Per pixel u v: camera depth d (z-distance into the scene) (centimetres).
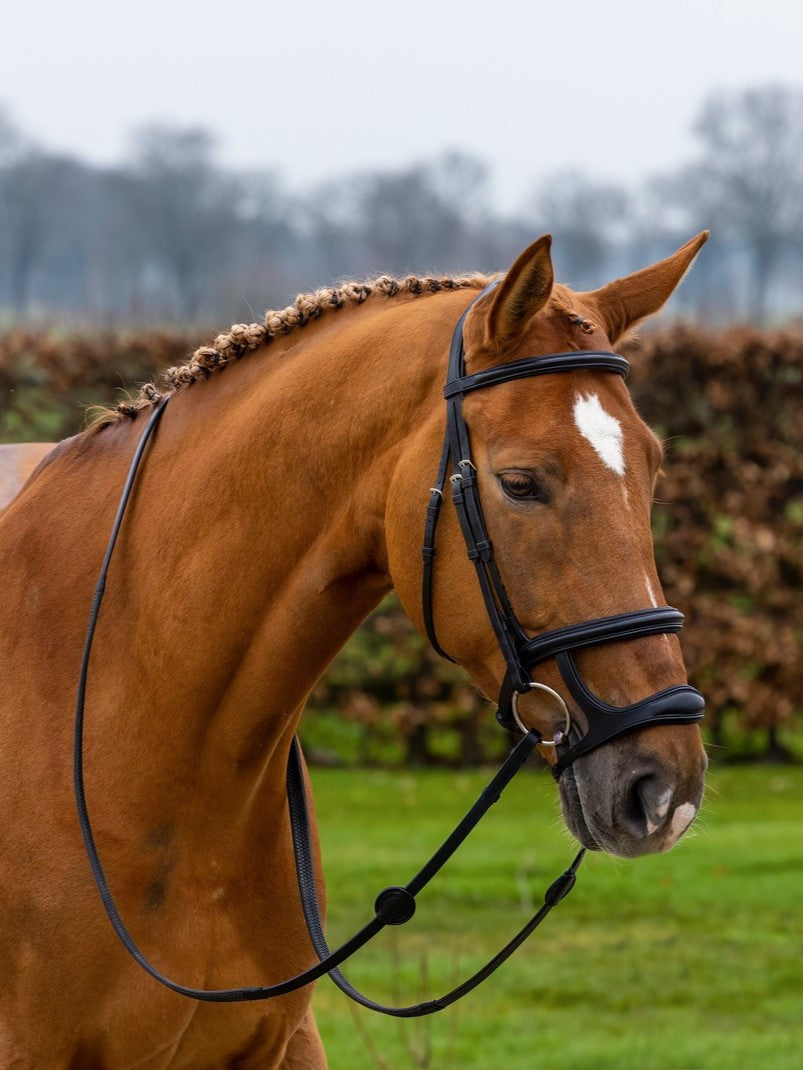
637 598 330
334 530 378
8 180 5853
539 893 977
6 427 1394
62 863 380
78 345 1401
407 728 1435
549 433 339
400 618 1417
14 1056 379
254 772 391
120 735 389
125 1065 389
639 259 6031
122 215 5709
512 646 341
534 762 1459
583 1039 723
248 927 400
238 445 390
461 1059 693
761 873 1034
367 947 870
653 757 323
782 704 1434
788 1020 756
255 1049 408
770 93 5897
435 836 1134
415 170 5184
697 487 1418
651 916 939
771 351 1415
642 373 1425
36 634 405
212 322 1495
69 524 415
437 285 397
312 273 4838
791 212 5909
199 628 385
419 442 361
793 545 1429
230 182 5688
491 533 344
